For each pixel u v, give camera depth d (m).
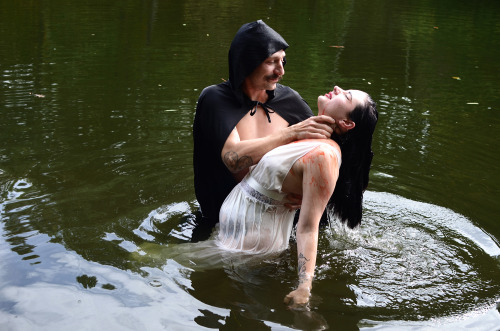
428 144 5.36
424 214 3.92
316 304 2.81
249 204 3.30
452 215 3.91
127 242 3.37
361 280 3.07
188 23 12.02
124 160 4.71
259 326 2.60
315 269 3.17
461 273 3.18
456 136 5.62
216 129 3.46
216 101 3.55
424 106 6.66
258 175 3.27
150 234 3.51
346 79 7.80
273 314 2.71
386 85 7.59
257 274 3.09
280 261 3.25
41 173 4.36
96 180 4.29
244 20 12.82
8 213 3.66
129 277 2.97
